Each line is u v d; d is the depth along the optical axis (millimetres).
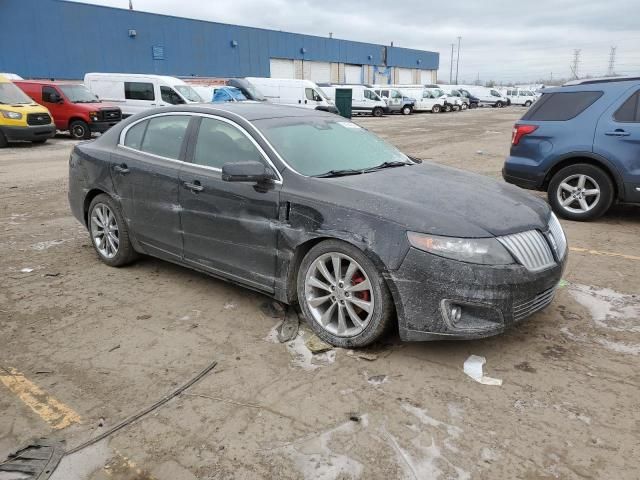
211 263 4367
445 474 2516
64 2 32062
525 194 4148
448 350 3633
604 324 4039
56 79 32250
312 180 3785
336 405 3039
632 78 6707
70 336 3883
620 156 6641
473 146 17703
